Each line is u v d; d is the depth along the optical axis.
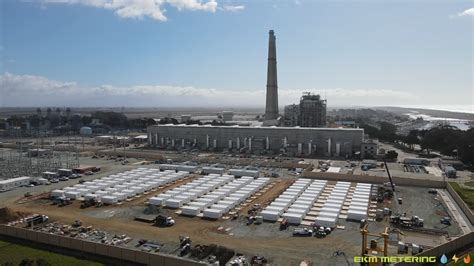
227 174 105.50
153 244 54.66
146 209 72.69
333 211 67.81
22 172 107.94
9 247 54.38
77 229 61.41
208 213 67.62
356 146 133.88
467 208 67.25
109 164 125.19
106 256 50.69
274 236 58.09
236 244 54.84
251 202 77.56
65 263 48.81
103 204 76.62
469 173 105.75
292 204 73.81
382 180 93.81
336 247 53.56
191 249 52.44
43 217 65.62
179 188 86.06
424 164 121.12
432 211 70.50
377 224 63.31
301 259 49.56
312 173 101.62
